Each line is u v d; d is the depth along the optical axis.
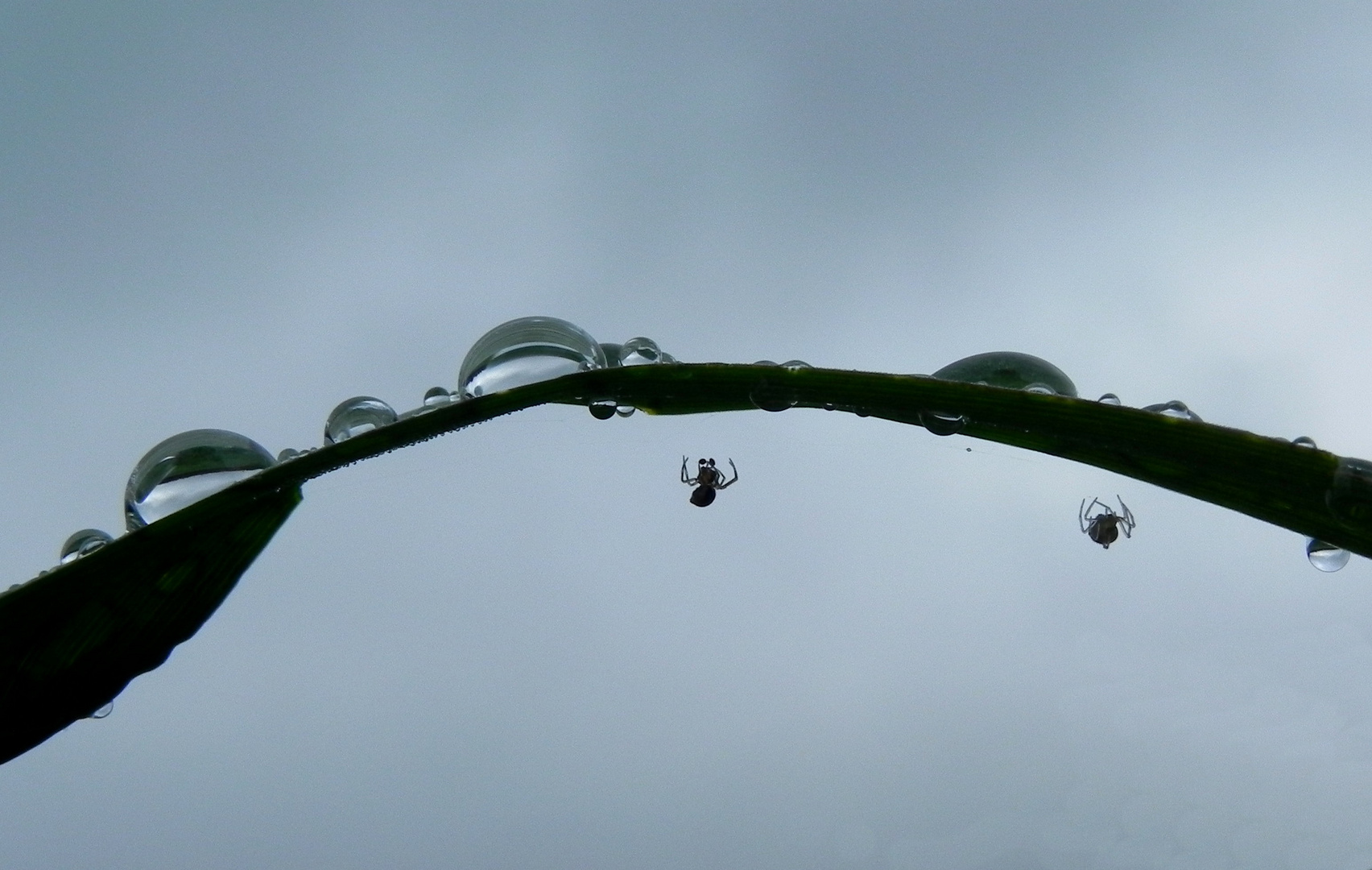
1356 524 0.06
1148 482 0.06
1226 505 0.06
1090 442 0.06
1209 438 0.06
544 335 0.07
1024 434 0.06
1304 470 0.06
